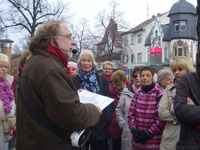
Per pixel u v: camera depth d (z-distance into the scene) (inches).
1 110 128.8
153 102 129.0
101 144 135.9
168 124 115.2
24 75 72.3
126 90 162.2
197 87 87.5
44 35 76.0
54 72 68.5
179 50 1467.8
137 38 1742.1
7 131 137.1
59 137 70.5
